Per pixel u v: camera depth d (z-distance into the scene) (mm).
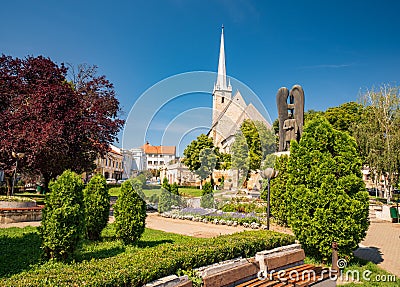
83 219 5660
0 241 7281
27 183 31609
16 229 9055
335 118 33812
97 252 6395
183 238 8641
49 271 3539
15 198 12102
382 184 27719
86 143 15500
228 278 4039
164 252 4387
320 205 6582
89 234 7598
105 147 16000
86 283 3080
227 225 11531
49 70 15586
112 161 39156
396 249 9102
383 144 23641
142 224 7273
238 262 4570
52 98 13781
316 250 6785
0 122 13250
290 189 7207
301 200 6809
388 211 16797
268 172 8945
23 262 5484
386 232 12672
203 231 10258
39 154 13531
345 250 6527
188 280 3801
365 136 24266
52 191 5457
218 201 12664
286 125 14578
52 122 12836
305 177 6926
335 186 6539
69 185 5516
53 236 5277
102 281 3176
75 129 13766
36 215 11461
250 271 4496
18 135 12602
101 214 7691
